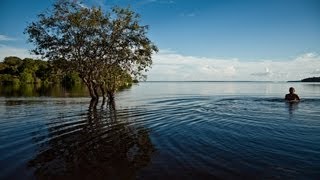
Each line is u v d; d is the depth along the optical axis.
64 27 35.41
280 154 12.52
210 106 30.09
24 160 12.00
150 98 43.03
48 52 36.09
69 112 25.81
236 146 13.84
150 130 17.77
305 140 14.85
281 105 29.78
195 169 10.86
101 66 37.62
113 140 15.28
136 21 36.88
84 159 12.12
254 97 42.06
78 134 16.67
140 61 37.62
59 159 12.15
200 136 15.98
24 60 135.12
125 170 10.87
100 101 37.22
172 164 11.41
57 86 90.88
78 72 37.62
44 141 15.05
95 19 35.09
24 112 25.83
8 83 118.06
